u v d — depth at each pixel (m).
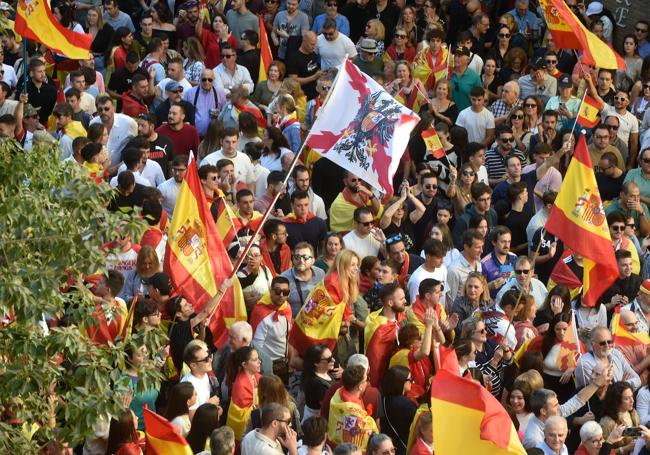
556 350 46.47
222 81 67.88
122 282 43.12
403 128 44.66
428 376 43.81
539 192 59.69
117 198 51.12
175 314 44.66
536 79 68.75
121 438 37.62
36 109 59.69
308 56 70.62
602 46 52.28
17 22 53.81
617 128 64.50
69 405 33.84
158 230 49.50
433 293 46.66
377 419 42.66
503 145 61.88
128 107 65.88
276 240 51.34
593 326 50.53
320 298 46.00
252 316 46.56
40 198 33.84
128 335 37.50
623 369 47.41
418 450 39.34
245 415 41.12
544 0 54.25
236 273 48.03
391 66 69.25
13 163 34.38
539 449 39.16
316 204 56.59
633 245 55.47
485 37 74.31
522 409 42.62
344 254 46.25
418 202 55.78
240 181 57.56
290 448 38.06
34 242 33.72
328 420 40.84
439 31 69.44
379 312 45.56
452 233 56.50
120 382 34.69
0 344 33.88
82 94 64.19
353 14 76.38
